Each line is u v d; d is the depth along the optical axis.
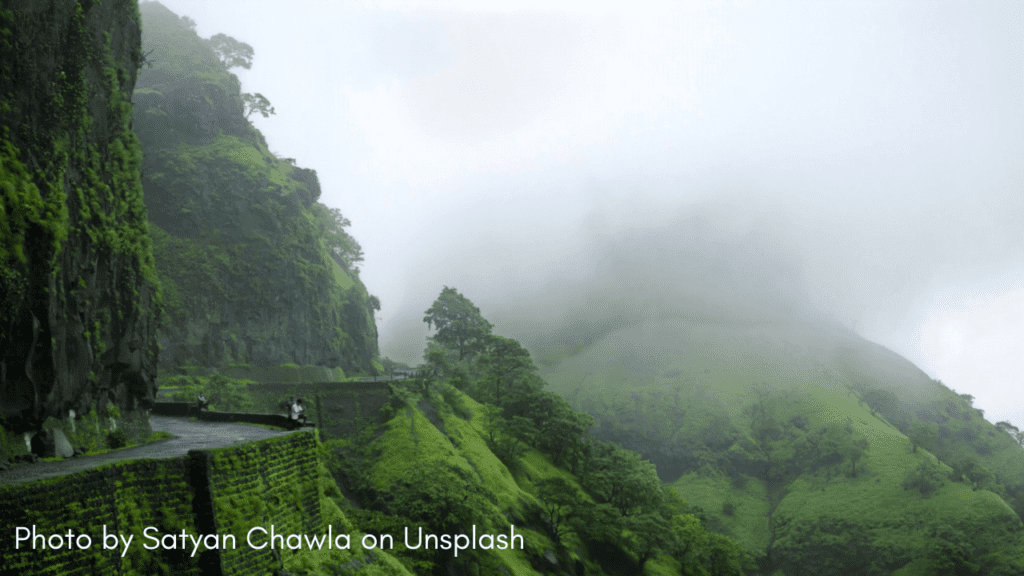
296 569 25.06
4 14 23.03
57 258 23.95
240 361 96.88
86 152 27.97
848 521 179.00
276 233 108.38
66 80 26.25
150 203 101.00
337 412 83.25
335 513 32.81
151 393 32.22
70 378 24.61
